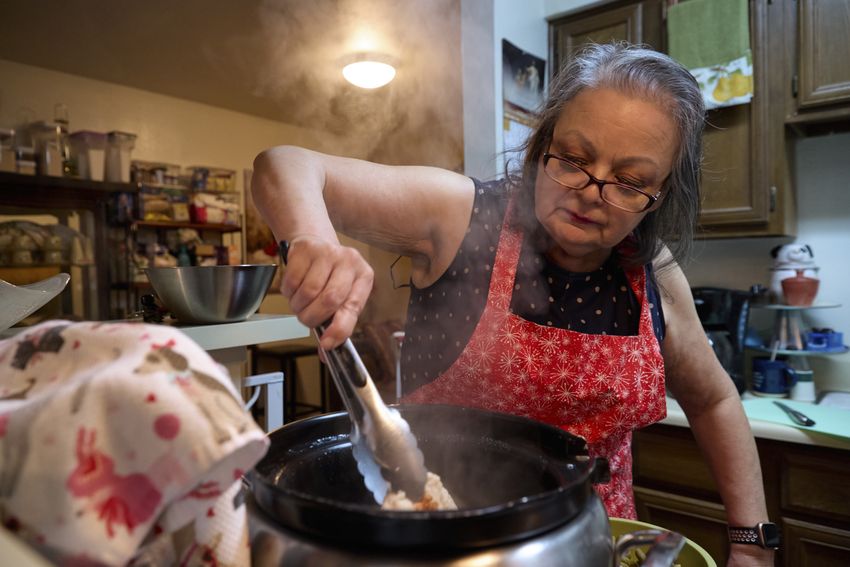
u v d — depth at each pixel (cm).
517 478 51
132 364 30
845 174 196
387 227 80
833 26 169
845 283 198
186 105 375
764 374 196
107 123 338
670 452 175
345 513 34
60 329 34
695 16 187
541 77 217
